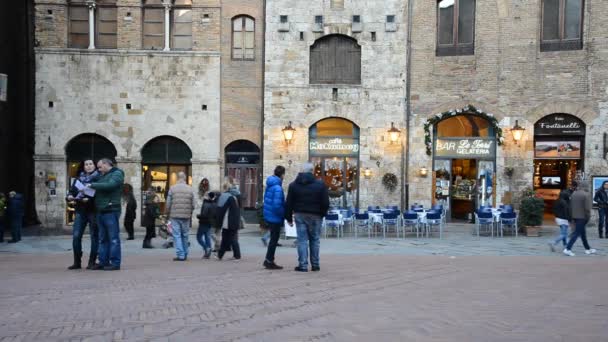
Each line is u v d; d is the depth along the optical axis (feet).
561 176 91.66
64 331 23.90
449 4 94.68
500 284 38.37
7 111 95.96
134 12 95.30
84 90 95.30
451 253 61.16
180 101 95.81
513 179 91.30
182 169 96.89
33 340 22.38
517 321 26.73
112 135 95.30
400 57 94.63
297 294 33.65
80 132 95.20
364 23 94.94
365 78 94.89
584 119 89.04
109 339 22.59
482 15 92.58
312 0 95.25
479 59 92.68
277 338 23.09
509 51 91.61
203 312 28.17
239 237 79.30
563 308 30.07
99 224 44.86
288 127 93.97
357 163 95.66
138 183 95.45
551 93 90.33
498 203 92.12
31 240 77.25
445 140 95.35
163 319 26.43
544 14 91.40
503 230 81.41
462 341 22.86
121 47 95.20
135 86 95.50
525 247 66.85
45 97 94.94
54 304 29.94
